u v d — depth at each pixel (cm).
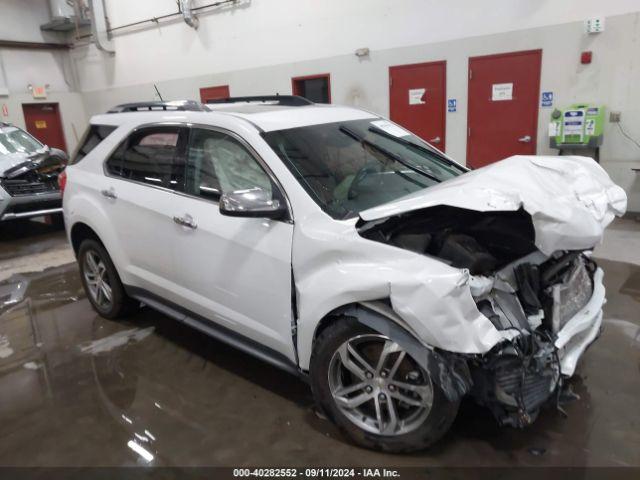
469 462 222
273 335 254
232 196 235
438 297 191
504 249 240
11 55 1180
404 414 230
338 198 247
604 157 621
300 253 232
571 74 615
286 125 277
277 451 238
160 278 318
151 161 317
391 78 753
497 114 678
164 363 325
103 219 344
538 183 221
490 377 203
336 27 786
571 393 244
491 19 650
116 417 271
